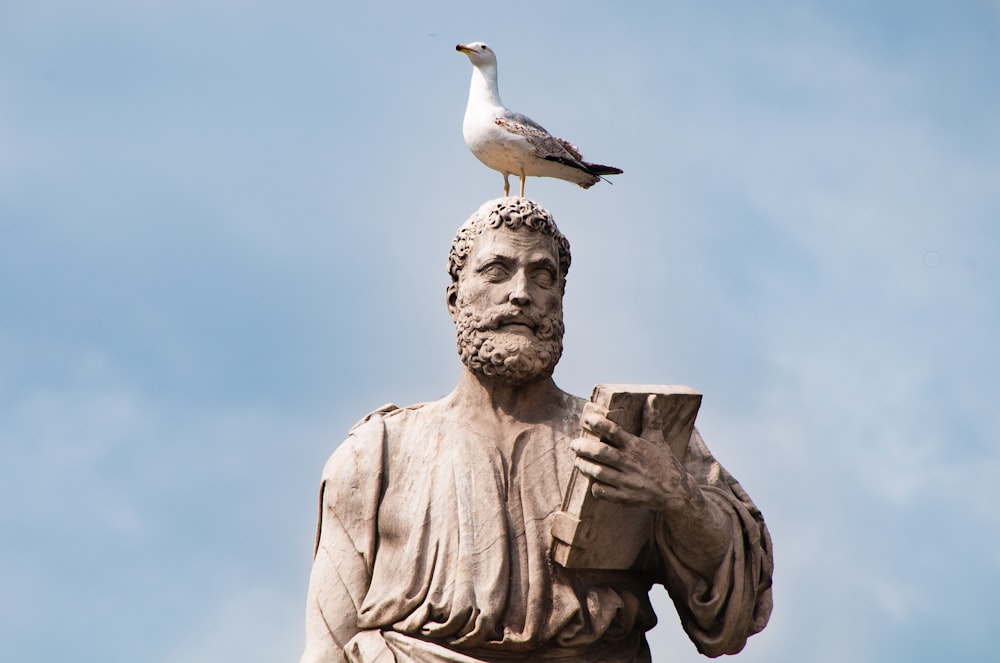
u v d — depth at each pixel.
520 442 11.90
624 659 11.66
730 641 11.66
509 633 11.38
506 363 11.70
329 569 11.86
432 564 11.58
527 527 11.64
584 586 11.62
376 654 11.51
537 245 11.84
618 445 11.17
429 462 11.89
